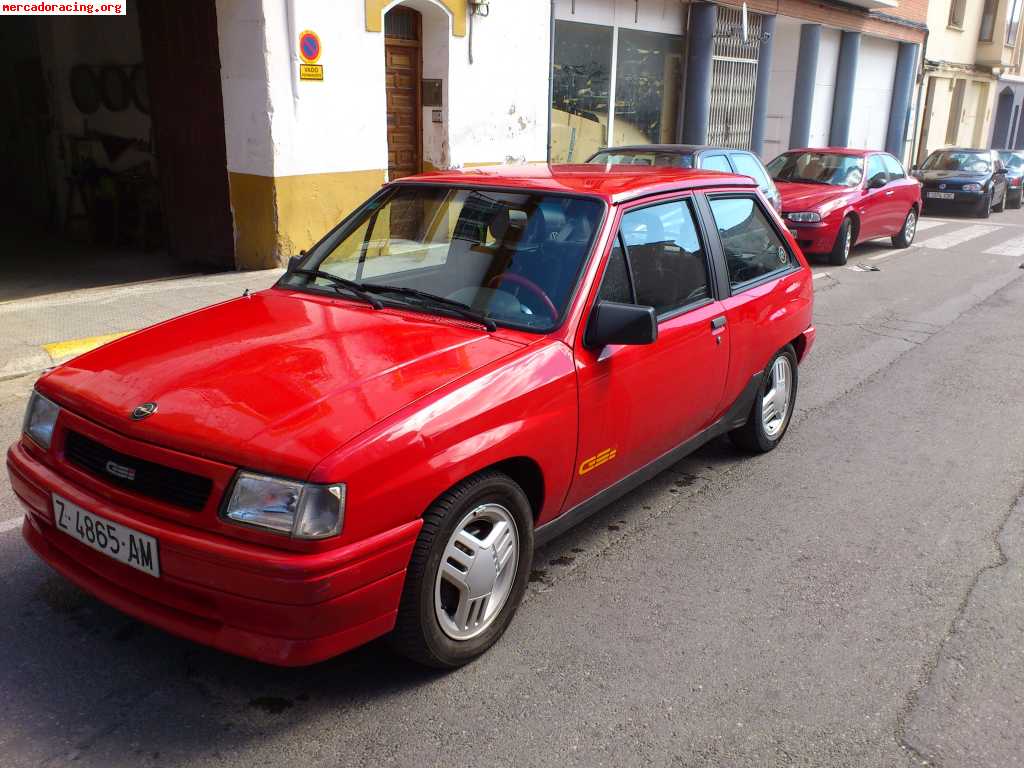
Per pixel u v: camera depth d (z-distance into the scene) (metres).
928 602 3.69
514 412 3.02
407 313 3.50
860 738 2.83
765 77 19.33
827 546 4.17
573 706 2.93
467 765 2.64
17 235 13.49
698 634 3.39
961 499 4.76
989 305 10.18
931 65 29.77
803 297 5.18
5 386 5.88
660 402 3.86
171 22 10.15
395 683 3.00
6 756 2.58
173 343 3.23
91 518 2.72
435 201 3.96
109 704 2.83
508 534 3.14
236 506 2.50
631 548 4.09
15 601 3.38
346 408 2.70
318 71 9.80
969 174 21.42
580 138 15.17
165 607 2.70
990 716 2.96
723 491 4.77
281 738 2.71
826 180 13.55
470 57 11.83
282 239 9.88
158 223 11.96
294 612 2.48
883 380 7.06
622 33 15.48
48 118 13.62
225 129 9.99
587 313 3.40
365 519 2.55
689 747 2.76
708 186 4.41
